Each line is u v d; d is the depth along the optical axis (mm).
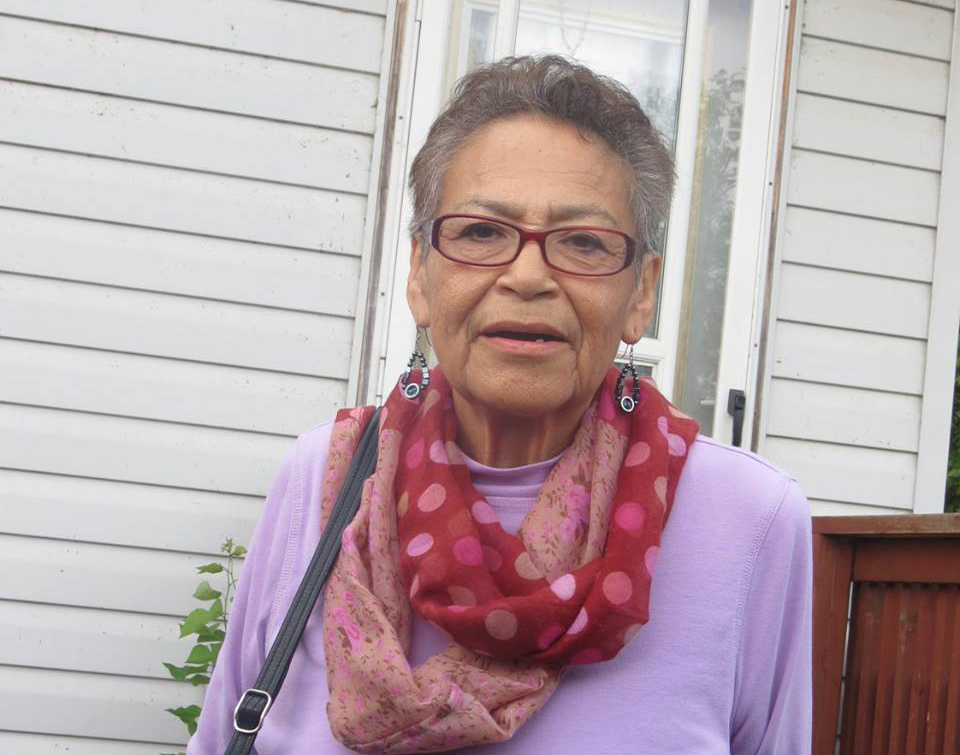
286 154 3883
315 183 3891
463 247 1722
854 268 4164
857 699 3160
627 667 1709
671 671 1713
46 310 3770
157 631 3756
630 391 1872
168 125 3848
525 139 1726
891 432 4156
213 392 3816
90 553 3744
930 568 2918
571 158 1717
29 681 3699
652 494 1732
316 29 3912
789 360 4113
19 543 3719
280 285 3859
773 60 4145
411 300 1907
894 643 3043
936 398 4188
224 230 3850
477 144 1747
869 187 4195
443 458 1797
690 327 4074
